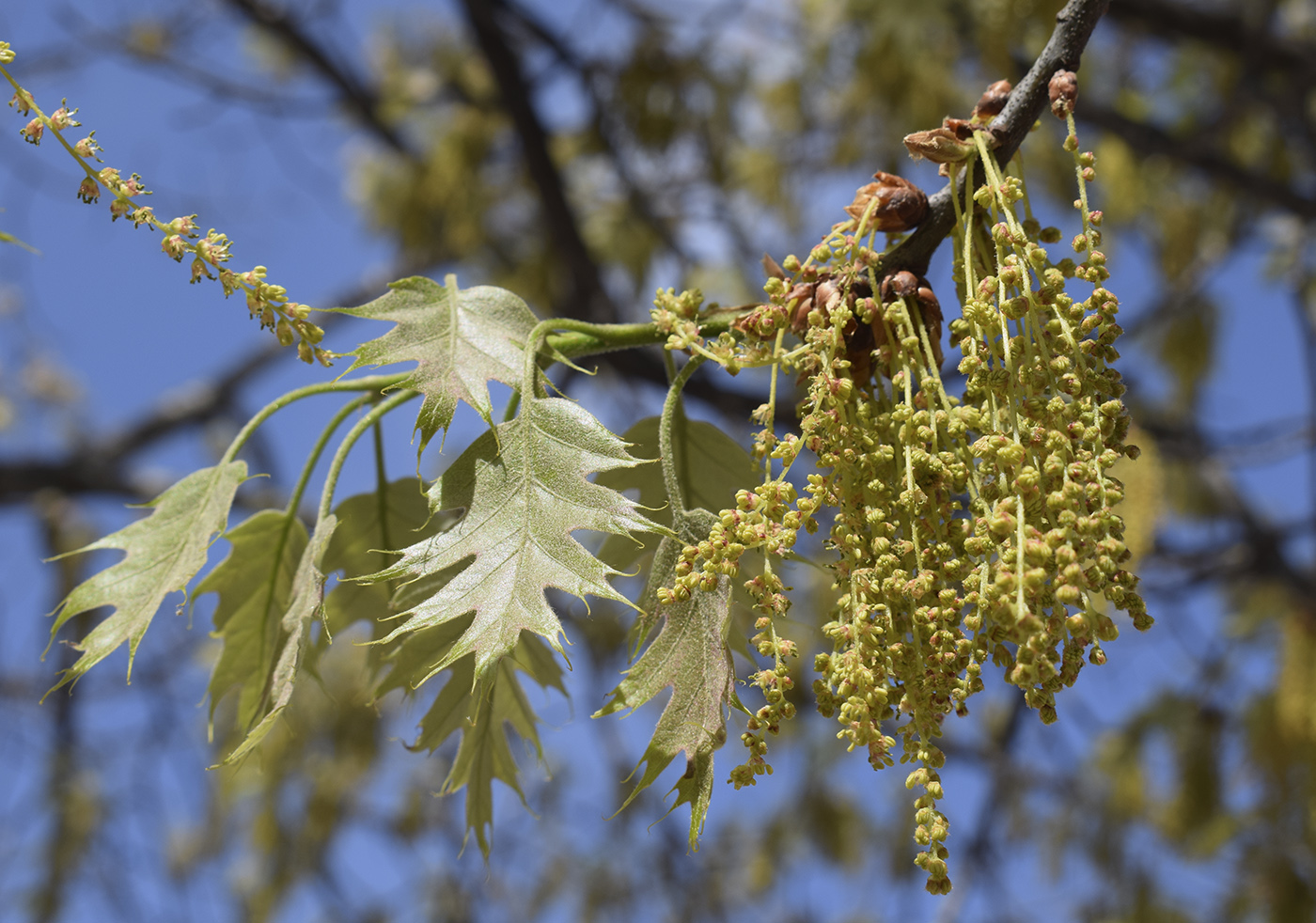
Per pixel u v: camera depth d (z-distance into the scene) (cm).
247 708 90
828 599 207
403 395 88
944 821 58
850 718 58
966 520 65
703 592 68
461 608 63
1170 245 315
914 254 77
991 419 64
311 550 82
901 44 284
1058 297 64
